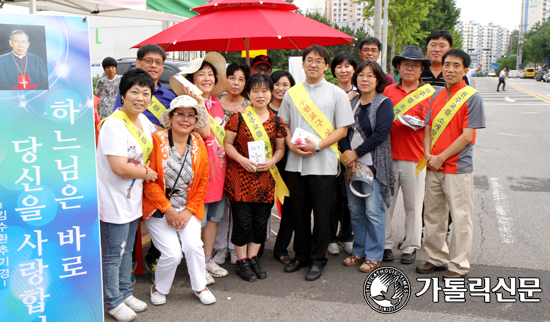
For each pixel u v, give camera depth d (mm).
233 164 3490
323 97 3496
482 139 10062
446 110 3391
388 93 3941
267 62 4754
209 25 3877
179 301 3158
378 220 3631
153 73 3398
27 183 2357
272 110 3959
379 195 3631
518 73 59719
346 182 3715
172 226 3020
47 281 2463
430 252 3619
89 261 2559
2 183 2307
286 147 3816
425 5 17797
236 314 2969
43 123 2361
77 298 2551
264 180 3471
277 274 3652
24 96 2303
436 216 3543
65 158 2434
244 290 3340
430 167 3451
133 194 2814
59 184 2434
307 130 3504
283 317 2928
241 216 3473
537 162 7727
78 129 2447
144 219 3107
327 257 4062
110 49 12172
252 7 4148
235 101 3818
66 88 2396
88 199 2518
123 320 2850
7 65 2248
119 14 6215
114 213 2752
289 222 3924
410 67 3744
